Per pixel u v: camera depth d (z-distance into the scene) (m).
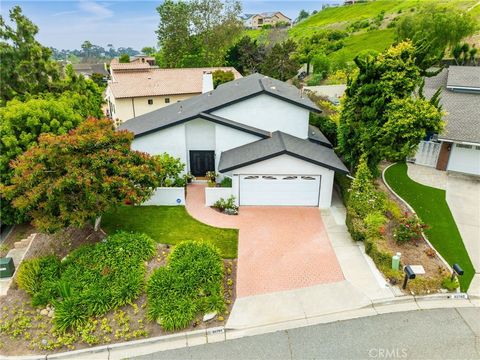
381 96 18.00
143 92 40.56
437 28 45.47
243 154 19.67
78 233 17.00
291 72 54.72
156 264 14.73
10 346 11.52
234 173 18.89
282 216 18.64
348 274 14.03
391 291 12.99
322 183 18.95
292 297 13.01
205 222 18.06
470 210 18.41
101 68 99.44
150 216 18.56
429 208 18.56
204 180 22.53
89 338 11.48
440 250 15.15
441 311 12.16
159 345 11.41
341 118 20.39
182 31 64.19
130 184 15.19
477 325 11.59
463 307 12.30
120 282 13.30
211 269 13.80
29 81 26.66
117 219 18.16
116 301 12.59
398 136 18.03
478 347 10.82
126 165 15.41
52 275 13.84
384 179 21.92
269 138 20.95
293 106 21.17
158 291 12.82
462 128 22.25
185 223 17.95
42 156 13.98
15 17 25.81
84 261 14.38
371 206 16.81
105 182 14.43
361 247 15.80
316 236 16.77
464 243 15.69
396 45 21.58
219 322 12.04
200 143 21.98
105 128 16.19
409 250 14.82
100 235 16.77
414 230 15.23
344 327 11.70
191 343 11.41
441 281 13.12
